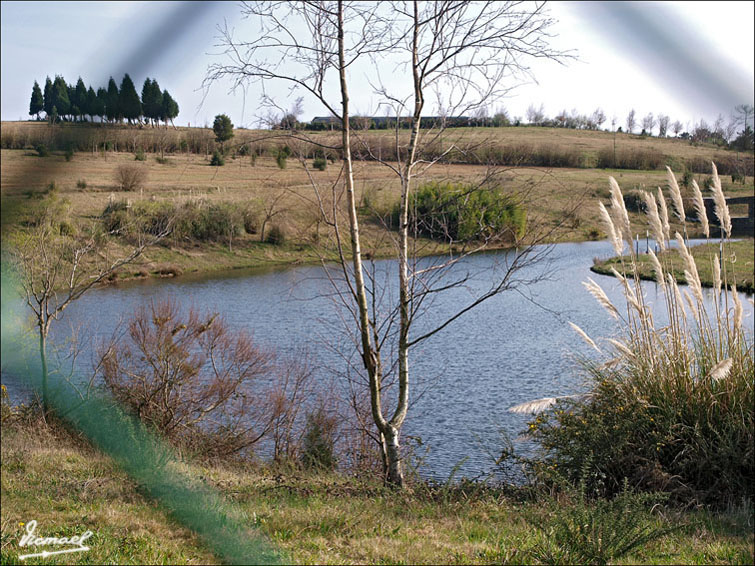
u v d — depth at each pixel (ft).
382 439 27.22
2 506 21.40
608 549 15.83
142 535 18.42
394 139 26.03
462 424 41.39
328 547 17.22
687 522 19.12
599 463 23.24
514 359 57.36
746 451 22.24
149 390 34.22
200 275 107.65
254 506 21.49
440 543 17.43
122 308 71.87
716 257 25.99
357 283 25.29
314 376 46.68
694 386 24.13
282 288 91.04
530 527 18.60
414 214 26.55
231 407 37.27
